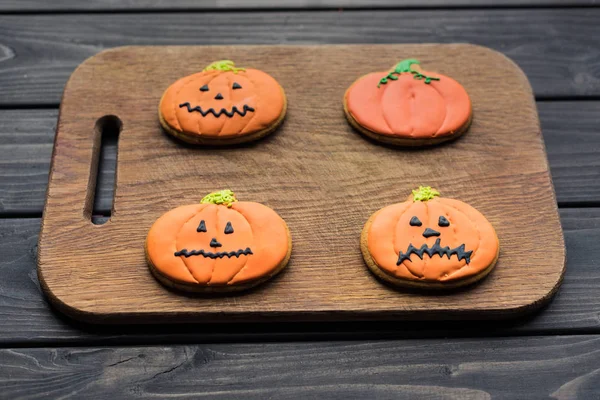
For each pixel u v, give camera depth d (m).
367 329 0.61
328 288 0.61
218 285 0.60
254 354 0.60
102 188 0.66
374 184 0.65
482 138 0.66
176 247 0.61
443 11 0.75
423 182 0.65
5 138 0.68
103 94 0.68
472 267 0.60
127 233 0.63
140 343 0.61
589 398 0.59
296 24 0.74
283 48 0.70
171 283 0.60
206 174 0.65
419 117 0.66
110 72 0.69
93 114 0.67
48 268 0.61
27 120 0.69
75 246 0.62
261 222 0.62
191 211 0.62
